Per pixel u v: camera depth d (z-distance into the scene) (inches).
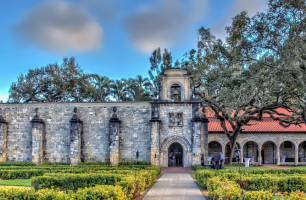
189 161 1453.0
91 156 1540.4
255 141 1785.2
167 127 1485.0
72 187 845.2
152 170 1056.8
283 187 792.9
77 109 1583.4
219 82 1321.4
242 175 863.7
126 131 1533.0
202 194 787.4
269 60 1168.2
